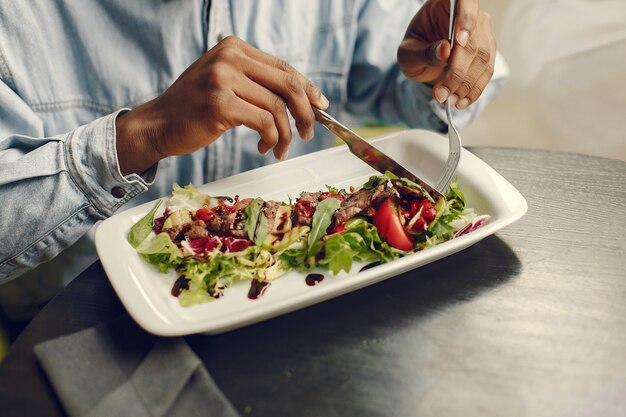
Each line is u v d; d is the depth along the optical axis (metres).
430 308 0.88
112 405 0.72
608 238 1.00
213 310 0.86
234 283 0.92
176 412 0.72
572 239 1.00
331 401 0.75
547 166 1.22
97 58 1.31
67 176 1.01
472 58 1.14
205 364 0.80
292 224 0.99
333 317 0.87
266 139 1.00
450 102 1.18
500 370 0.78
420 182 1.04
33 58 1.25
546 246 0.99
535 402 0.73
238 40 1.05
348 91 1.75
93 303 0.91
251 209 0.98
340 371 0.79
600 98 2.01
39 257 1.04
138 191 1.06
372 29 1.62
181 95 1.00
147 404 0.73
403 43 1.35
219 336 0.84
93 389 0.75
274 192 1.12
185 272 0.91
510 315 0.86
